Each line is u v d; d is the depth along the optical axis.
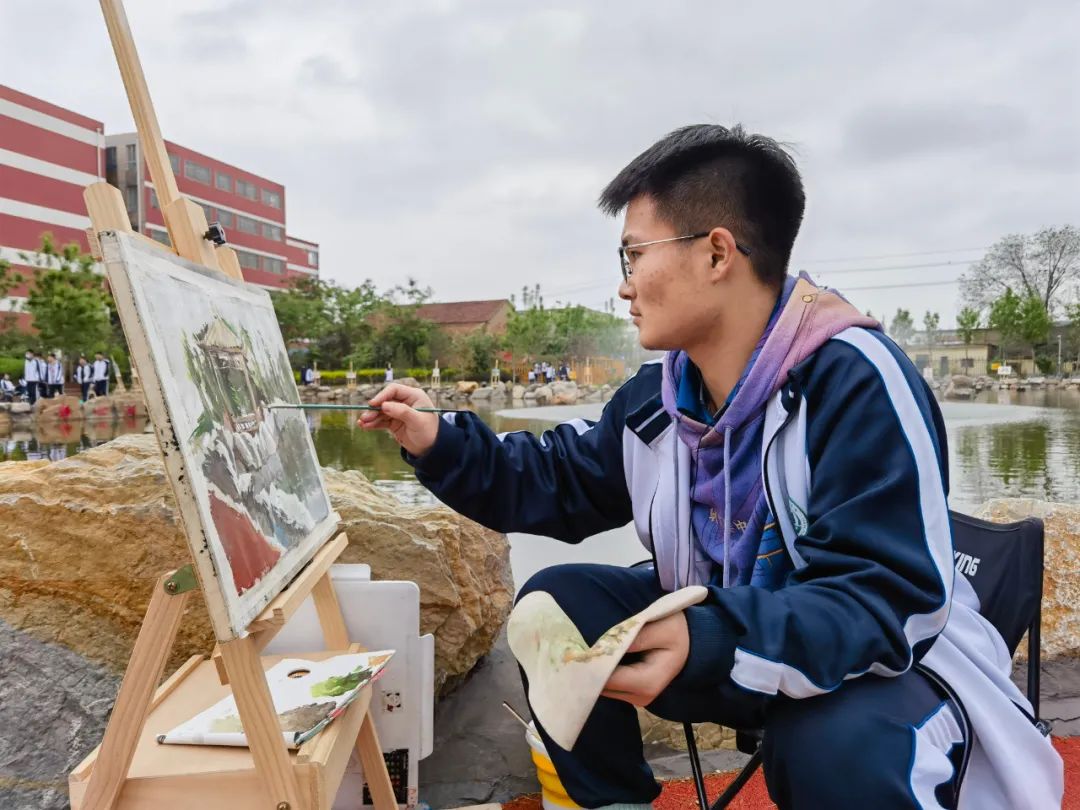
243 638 0.89
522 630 0.91
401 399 1.34
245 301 1.33
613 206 1.17
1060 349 41.22
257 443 1.15
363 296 40.34
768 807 1.57
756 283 1.10
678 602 0.82
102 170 40.94
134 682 0.92
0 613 1.61
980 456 7.98
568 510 1.36
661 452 1.20
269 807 0.93
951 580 0.90
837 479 0.94
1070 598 2.35
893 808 0.79
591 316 46.44
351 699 1.10
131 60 1.10
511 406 21.66
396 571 1.88
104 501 1.67
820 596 0.85
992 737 0.91
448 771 1.71
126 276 0.85
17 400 20.77
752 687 0.80
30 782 1.45
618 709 1.12
